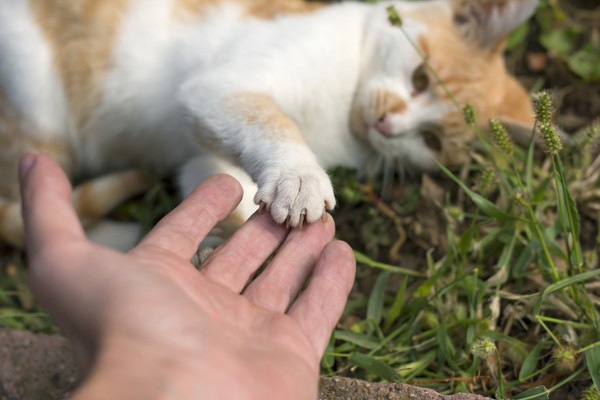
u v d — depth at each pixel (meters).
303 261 0.42
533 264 0.50
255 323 0.38
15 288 0.54
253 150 0.46
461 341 0.48
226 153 0.49
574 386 0.45
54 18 0.53
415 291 0.49
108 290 0.35
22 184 0.38
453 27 0.56
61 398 0.45
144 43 0.53
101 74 0.54
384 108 0.53
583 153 0.53
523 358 0.46
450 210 0.51
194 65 0.53
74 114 0.55
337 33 0.53
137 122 0.56
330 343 0.47
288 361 0.36
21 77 0.53
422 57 0.52
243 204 0.49
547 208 0.53
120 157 0.58
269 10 0.54
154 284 0.35
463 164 0.56
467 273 0.47
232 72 0.50
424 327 0.48
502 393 0.44
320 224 0.43
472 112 0.48
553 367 0.46
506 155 0.51
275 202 0.42
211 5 0.54
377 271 0.53
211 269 0.41
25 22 0.53
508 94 0.57
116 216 0.57
